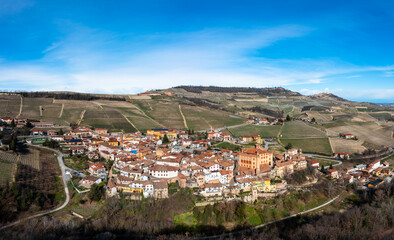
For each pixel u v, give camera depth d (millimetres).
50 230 145750
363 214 178250
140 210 180250
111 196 191500
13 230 146625
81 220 165375
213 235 169250
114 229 160250
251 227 180500
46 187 199500
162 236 154125
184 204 189500
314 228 164500
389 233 166875
